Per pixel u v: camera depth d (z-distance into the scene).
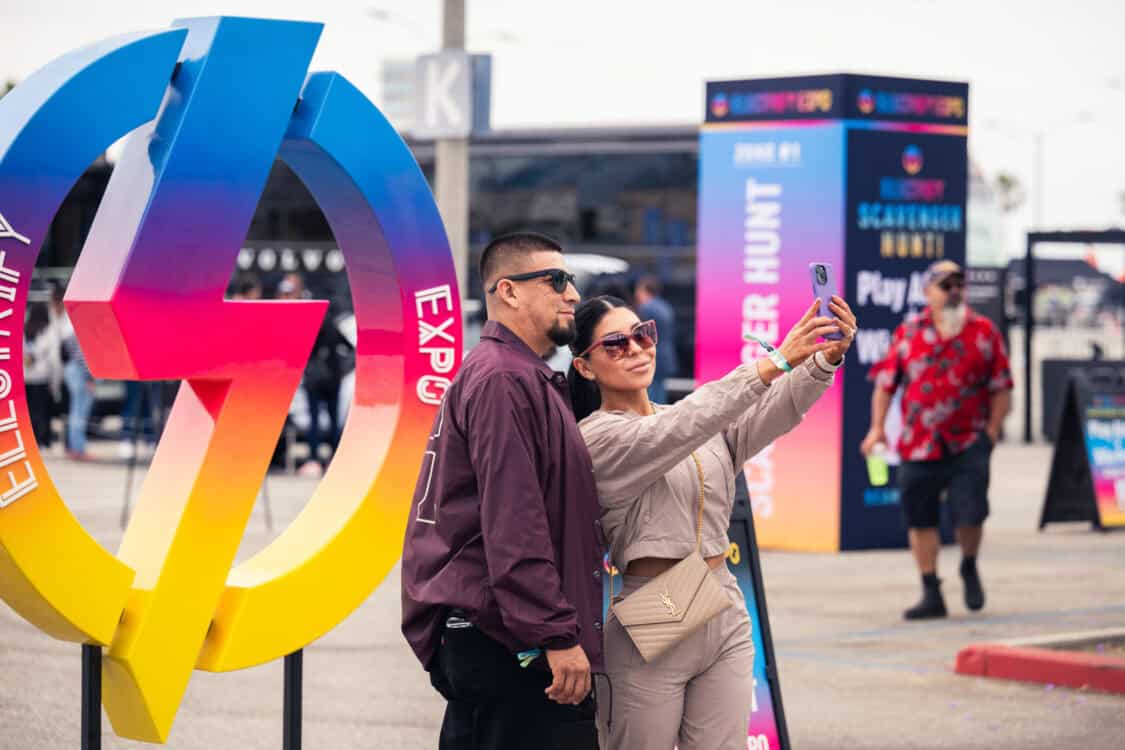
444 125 15.17
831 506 14.58
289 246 26.78
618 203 26.58
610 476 4.93
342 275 26.58
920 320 11.27
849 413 14.55
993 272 26.14
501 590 4.59
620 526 5.10
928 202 14.79
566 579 4.75
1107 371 16.88
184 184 5.12
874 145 14.48
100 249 5.18
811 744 7.87
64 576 5.00
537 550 4.59
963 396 11.15
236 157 5.23
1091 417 16.30
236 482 5.45
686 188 26.41
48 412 23.16
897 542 14.80
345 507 5.90
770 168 14.50
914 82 14.68
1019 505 18.47
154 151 5.19
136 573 5.34
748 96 14.58
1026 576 13.24
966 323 11.16
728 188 14.66
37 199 4.82
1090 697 8.90
